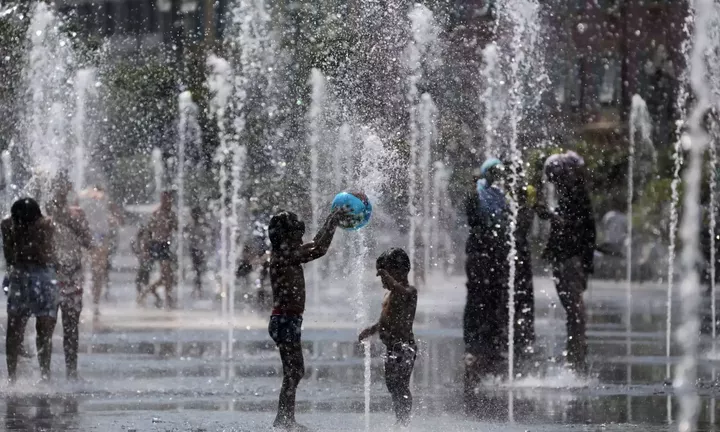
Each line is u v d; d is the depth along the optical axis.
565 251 30.48
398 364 21.50
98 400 25.19
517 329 30.17
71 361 28.88
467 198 30.39
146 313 52.00
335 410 23.67
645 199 83.00
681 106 66.81
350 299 57.75
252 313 52.38
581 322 30.33
